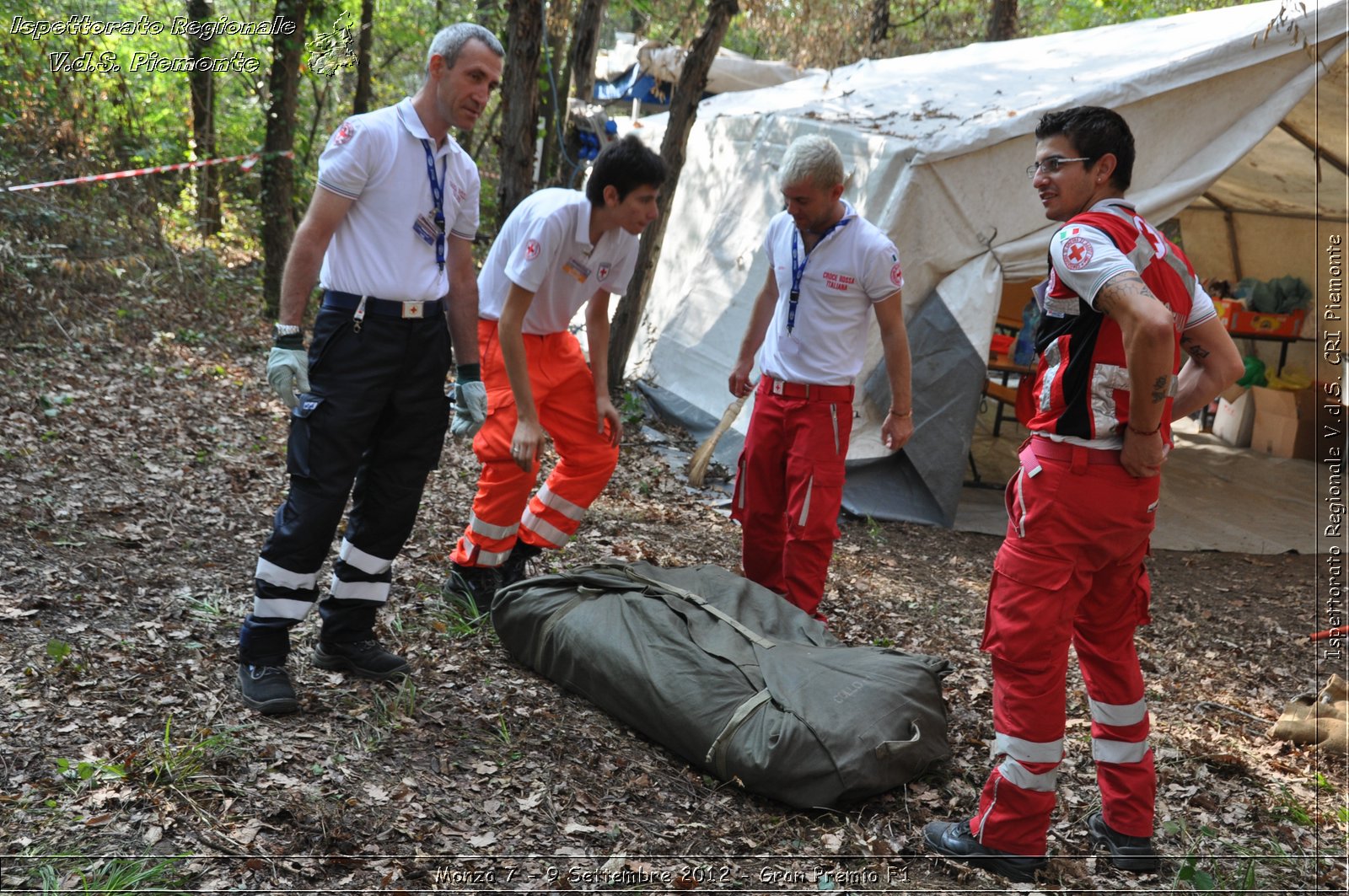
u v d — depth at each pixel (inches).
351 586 137.5
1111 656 121.0
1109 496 110.0
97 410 257.3
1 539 168.4
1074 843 124.7
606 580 149.8
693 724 128.4
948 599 219.6
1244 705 177.8
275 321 405.4
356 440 126.5
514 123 322.7
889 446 171.2
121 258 394.0
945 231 270.8
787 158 157.8
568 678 143.8
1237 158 266.8
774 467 170.6
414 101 126.6
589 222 151.5
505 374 162.1
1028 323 334.0
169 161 530.3
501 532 163.5
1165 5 672.4
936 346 272.7
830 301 160.4
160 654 137.9
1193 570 263.4
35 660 130.6
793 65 454.9
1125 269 102.4
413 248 126.3
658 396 348.5
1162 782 143.0
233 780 110.9
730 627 139.9
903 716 127.3
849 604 205.9
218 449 245.8
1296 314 398.0
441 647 153.5
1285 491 342.3
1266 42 259.3
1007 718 115.6
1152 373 101.8
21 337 303.6
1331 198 386.9
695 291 357.7
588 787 122.8
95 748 112.9
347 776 115.6
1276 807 139.2
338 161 119.5
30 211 358.3
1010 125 261.9
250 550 185.3
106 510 191.3
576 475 170.2
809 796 122.4
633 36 543.5
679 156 327.0
